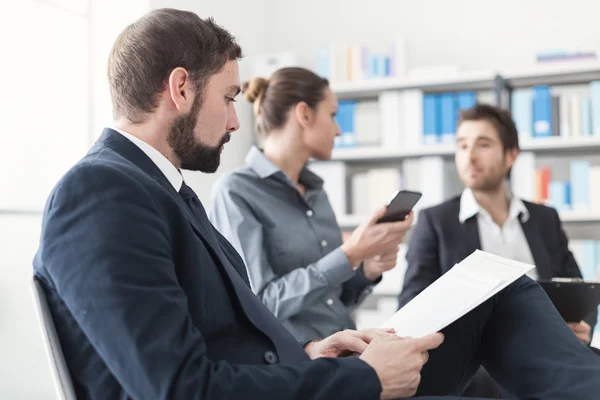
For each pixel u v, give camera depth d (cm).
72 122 324
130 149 106
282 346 109
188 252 101
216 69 113
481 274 120
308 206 209
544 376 112
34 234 303
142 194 94
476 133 250
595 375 106
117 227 89
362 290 214
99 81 329
